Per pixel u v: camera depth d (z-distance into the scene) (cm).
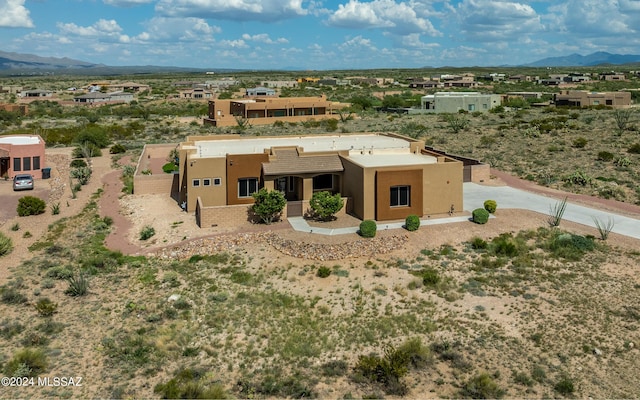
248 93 15300
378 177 3550
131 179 5059
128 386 1827
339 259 3000
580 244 3091
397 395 1770
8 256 3180
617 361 1969
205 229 3538
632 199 4188
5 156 5194
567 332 2180
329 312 2406
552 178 4894
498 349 2067
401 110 12100
